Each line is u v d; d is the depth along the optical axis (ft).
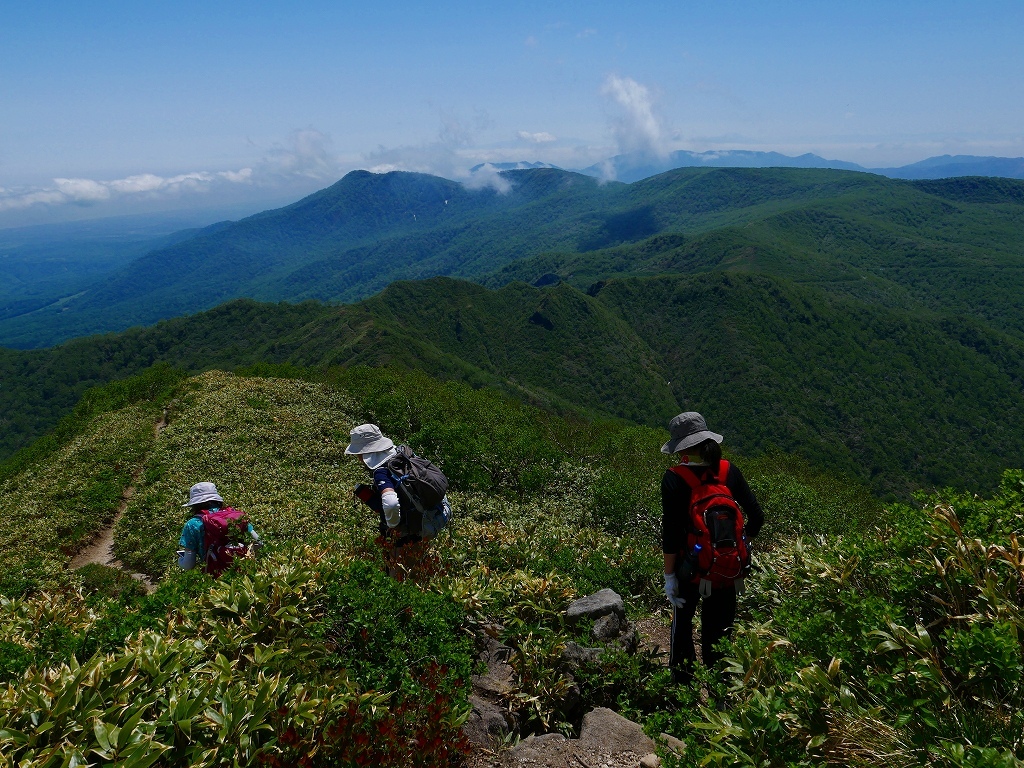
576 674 17.29
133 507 55.67
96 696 9.96
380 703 12.17
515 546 28.45
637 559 28.50
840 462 626.23
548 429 78.95
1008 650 8.50
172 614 15.19
